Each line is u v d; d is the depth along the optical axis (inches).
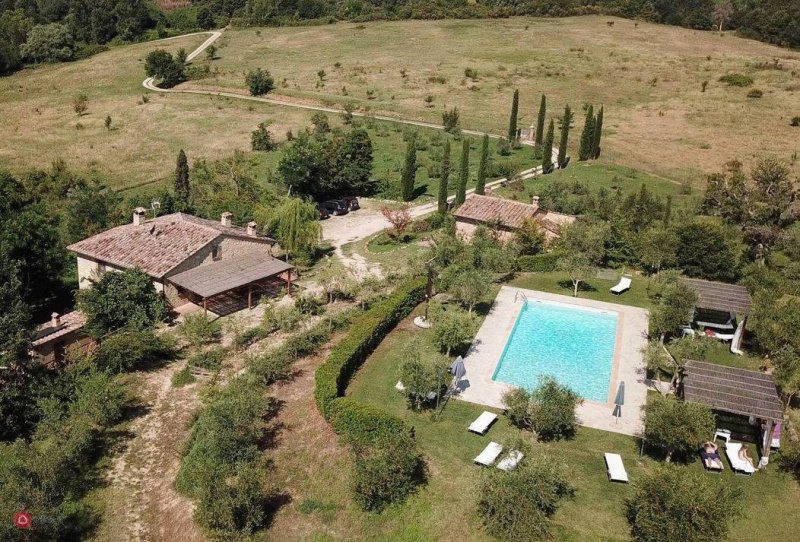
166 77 5762.8
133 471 1402.6
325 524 1182.3
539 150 3976.4
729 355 1722.4
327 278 2116.1
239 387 1476.4
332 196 3444.9
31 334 1685.5
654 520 1034.7
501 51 6683.1
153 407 1610.5
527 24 7859.3
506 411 1459.2
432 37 7313.0
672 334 1776.6
